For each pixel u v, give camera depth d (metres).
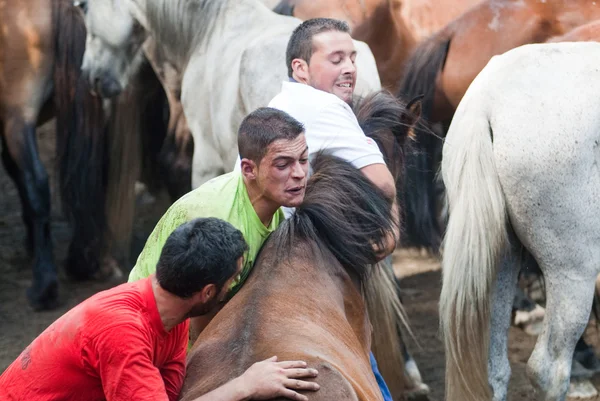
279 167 4.10
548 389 6.34
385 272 5.76
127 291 3.60
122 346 3.45
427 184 8.98
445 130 9.73
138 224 12.84
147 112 11.24
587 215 6.16
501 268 6.46
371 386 3.60
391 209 4.75
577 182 6.13
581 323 6.29
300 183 4.14
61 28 10.26
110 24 9.66
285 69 7.88
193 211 4.35
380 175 4.87
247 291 3.92
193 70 9.07
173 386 3.74
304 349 3.43
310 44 5.28
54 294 10.45
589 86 6.19
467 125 6.30
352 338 3.87
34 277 10.45
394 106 5.27
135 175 10.89
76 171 10.54
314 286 3.97
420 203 8.98
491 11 9.03
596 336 9.12
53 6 10.23
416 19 10.55
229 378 3.36
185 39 9.20
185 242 3.53
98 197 10.66
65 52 10.31
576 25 8.81
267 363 3.29
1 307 10.54
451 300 6.24
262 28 8.64
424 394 7.76
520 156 6.12
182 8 9.12
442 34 9.16
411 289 10.62
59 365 3.54
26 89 10.23
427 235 9.11
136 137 10.78
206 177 9.09
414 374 7.77
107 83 9.86
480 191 6.20
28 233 11.55
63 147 10.54
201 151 9.08
